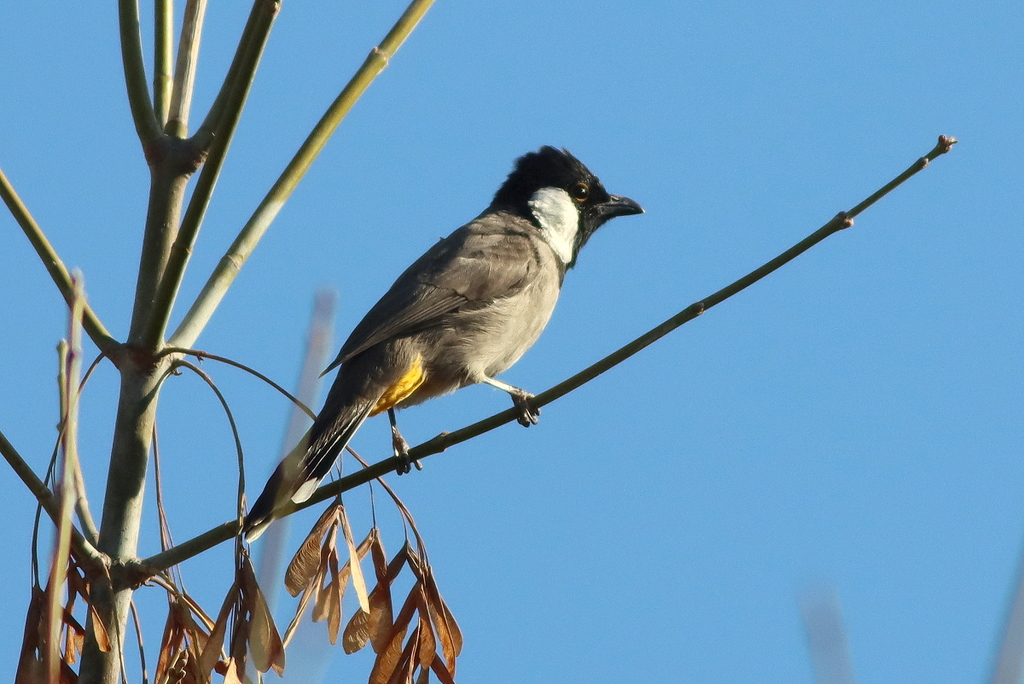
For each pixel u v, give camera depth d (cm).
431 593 719
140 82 816
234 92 681
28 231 755
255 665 602
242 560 626
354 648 709
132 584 709
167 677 649
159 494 753
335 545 702
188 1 851
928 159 696
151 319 738
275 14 668
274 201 815
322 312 401
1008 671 280
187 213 713
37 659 656
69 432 443
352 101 834
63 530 433
